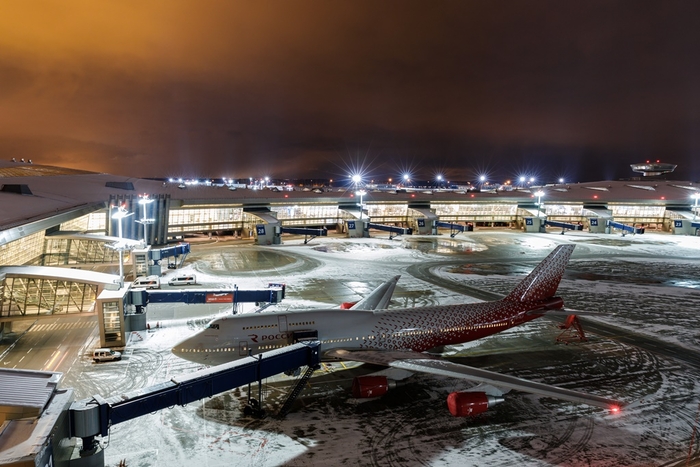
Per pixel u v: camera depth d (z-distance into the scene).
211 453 22.73
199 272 68.06
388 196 124.81
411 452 23.00
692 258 86.81
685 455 23.14
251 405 26.73
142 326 41.69
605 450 23.44
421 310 33.56
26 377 19.55
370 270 71.75
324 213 117.62
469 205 133.12
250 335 29.19
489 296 57.03
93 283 41.09
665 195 141.00
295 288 59.09
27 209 55.84
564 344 39.97
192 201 97.12
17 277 39.84
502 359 36.31
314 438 24.16
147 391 20.92
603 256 88.12
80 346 37.47
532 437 24.55
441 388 30.38
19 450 15.07
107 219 84.56
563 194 140.25
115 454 22.53
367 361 27.34
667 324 46.53
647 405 28.70
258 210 105.38
